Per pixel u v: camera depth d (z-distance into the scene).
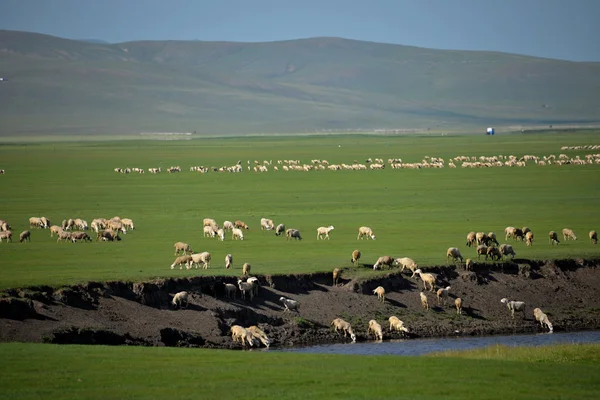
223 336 44.75
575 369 32.59
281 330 46.47
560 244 64.25
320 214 85.12
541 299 52.88
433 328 47.72
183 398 27.55
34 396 27.62
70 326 42.03
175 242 66.19
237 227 73.38
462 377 30.75
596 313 51.56
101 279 47.72
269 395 27.98
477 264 55.25
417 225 75.88
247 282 48.72
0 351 34.47
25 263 55.03
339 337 46.09
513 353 37.72
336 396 27.92
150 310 46.09
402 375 30.95
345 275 52.94
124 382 29.50
